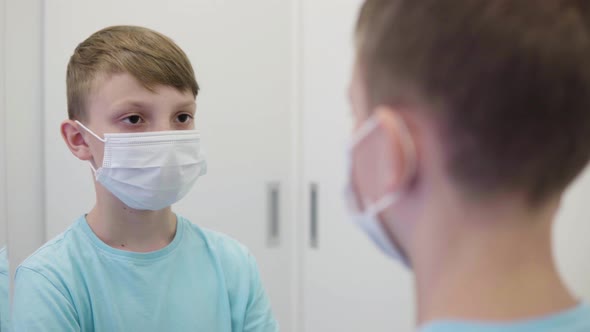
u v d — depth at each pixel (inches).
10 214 60.9
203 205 71.8
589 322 15.2
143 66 36.9
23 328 34.1
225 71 72.0
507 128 14.9
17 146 61.0
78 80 38.6
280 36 76.5
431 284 16.4
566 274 57.6
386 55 16.5
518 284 15.3
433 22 15.6
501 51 14.8
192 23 69.0
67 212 64.0
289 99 78.2
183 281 39.8
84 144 39.6
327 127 75.3
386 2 17.1
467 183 15.5
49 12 61.2
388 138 16.0
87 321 36.8
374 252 73.2
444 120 15.5
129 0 65.0
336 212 76.0
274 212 78.5
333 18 73.2
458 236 15.9
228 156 73.4
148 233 39.5
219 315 40.4
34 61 61.4
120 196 38.4
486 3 15.2
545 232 16.0
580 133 15.4
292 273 81.2
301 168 79.1
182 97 38.6
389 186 16.3
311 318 81.0
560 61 14.7
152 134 37.6
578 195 56.6
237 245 43.7
